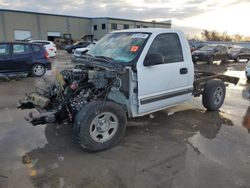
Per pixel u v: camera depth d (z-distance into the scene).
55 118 3.78
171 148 4.01
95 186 3.02
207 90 5.74
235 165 3.50
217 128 4.88
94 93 4.00
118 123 3.99
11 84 9.17
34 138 4.34
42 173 3.28
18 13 43.28
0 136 4.40
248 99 7.32
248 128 4.90
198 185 3.04
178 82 4.82
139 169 3.39
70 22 50.66
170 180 3.14
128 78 4.10
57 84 4.11
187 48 5.00
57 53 29.38
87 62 4.37
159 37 4.47
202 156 3.75
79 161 3.59
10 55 10.15
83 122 3.63
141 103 4.25
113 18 52.50
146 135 4.52
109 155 3.78
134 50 4.28
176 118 5.43
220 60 19.81
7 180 3.12
